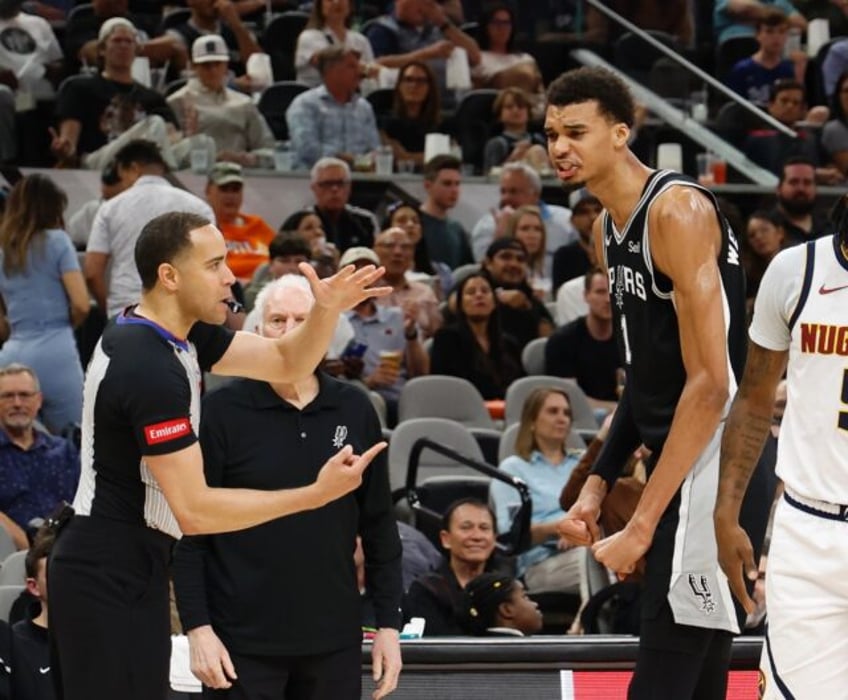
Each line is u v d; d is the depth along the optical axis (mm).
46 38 16969
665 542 5574
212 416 6004
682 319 5426
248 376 5797
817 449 5375
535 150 16500
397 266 13203
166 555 5660
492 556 9617
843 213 5371
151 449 5387
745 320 5648
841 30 20656
